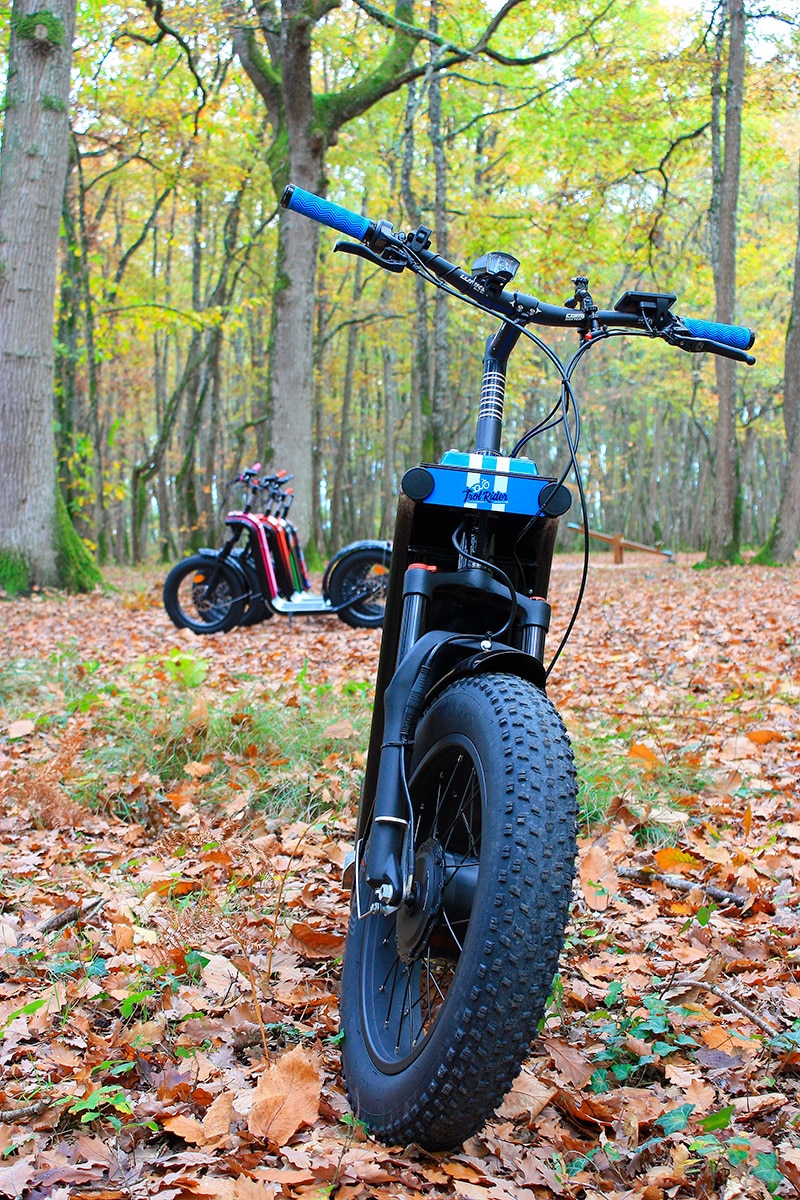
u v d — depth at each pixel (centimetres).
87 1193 185
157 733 507
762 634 873
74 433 2191
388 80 1616
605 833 394
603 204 2067
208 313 1828
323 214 226
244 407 4016
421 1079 181
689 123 2217
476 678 205
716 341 242
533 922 171
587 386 4234
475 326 2677
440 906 193
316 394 3180
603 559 3231
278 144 1650
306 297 1574
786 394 2064
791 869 356
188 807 439
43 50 1278
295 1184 183
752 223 2911
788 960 286
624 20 2011
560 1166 194
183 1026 250
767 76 2012
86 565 1376
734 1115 212
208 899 328
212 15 1537
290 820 427
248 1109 213
